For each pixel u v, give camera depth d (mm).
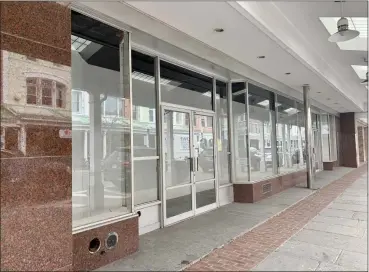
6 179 2729
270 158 8836
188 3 3660
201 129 6441
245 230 4977
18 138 2840
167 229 5074
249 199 7242
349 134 17688
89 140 4004
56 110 3172
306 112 9227
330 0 4637
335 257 3830
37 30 3057
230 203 7188
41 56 3078
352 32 4699
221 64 6242
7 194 2725
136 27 4355
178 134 5777
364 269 3463
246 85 7719
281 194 8445
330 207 6758
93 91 4094
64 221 3145
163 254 3951
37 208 2928
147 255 3920
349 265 3578
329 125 16656
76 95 3898
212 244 4320
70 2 3381
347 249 4102
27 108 2928
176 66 5918
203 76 6719
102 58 4215
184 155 5879
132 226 4020
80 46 3939
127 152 4273
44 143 3039
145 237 4652
